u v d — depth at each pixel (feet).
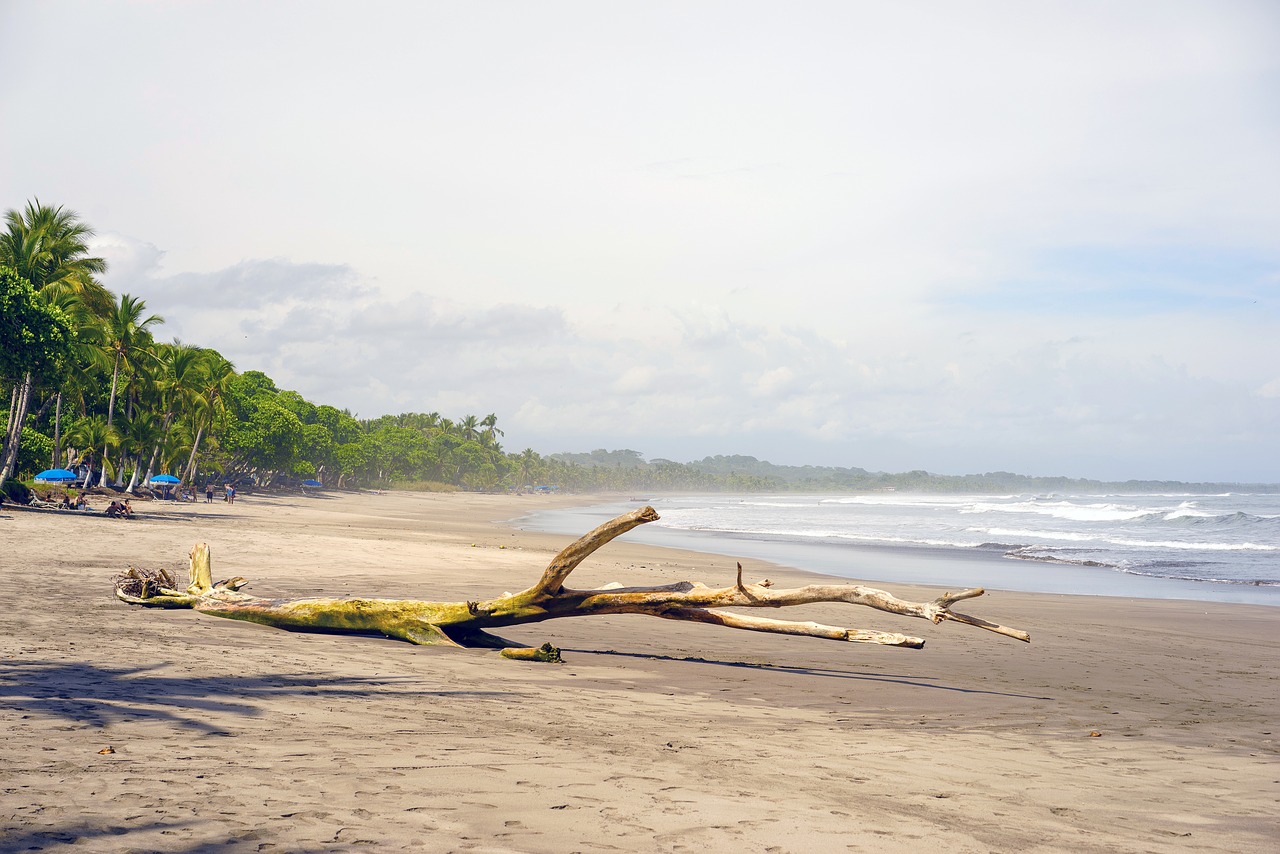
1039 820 15.08
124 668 24.27
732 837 12.82
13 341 115.14
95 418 186.19
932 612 32.89
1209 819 15.70
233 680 23.82
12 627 30.76
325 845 11.27
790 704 26.73
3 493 114.83
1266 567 102.63
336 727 18.79
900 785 17.02
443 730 19.31
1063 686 32.68
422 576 62.44
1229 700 30.63
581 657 34.81
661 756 18.13
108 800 12.53
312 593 49.78
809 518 268.21
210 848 10.93
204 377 221.46
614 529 33.01
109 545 71.87
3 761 14.14
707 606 35.17
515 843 11.88
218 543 80.64
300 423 328.90
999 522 232.73
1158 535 168.66
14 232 143.74
